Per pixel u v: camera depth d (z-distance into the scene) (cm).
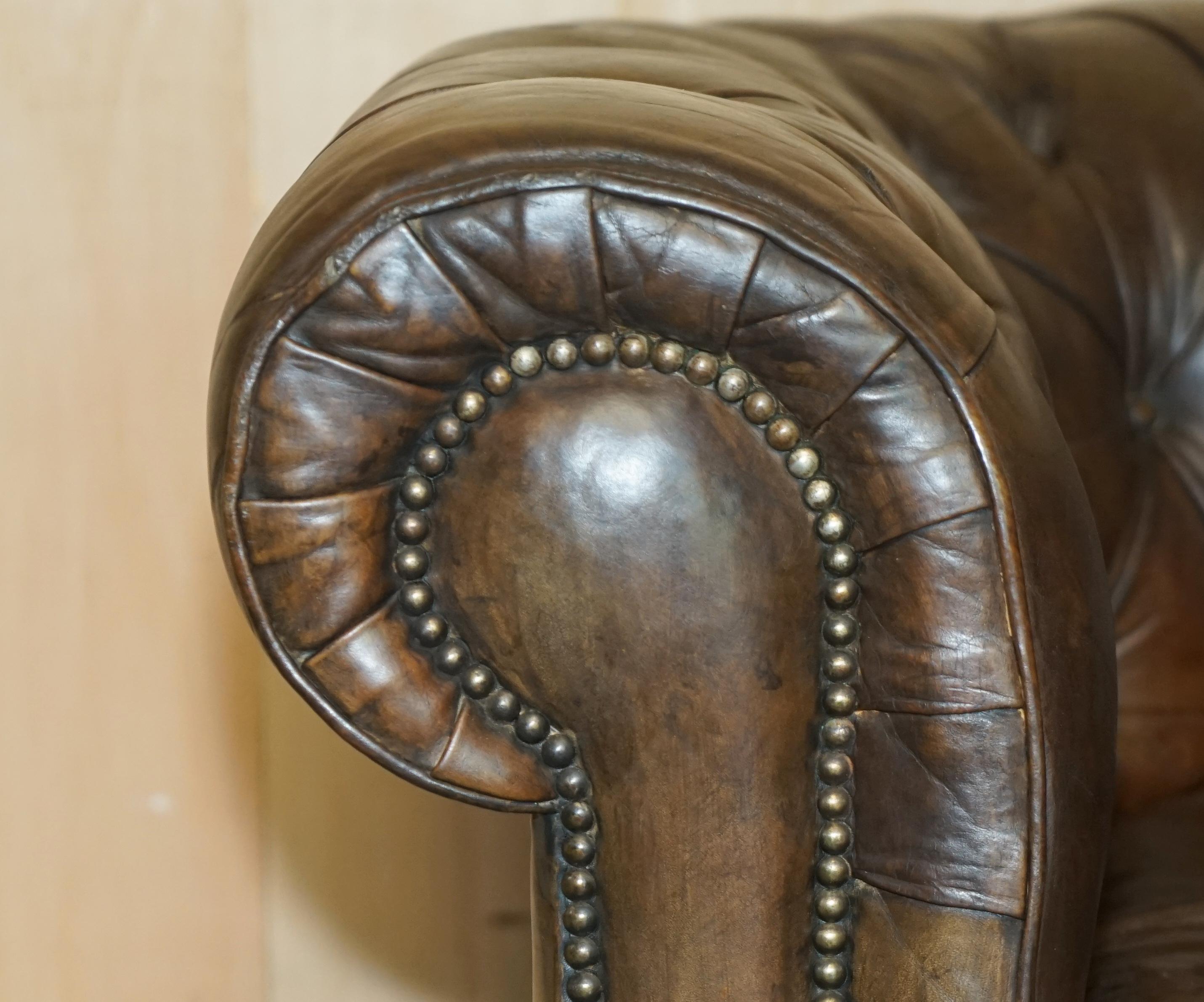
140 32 136
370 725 87
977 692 85
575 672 87
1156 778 112
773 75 102
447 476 86
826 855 87
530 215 83
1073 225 114
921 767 86
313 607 85
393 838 151
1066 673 85
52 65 134
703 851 87
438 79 92
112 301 138
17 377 138
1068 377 112
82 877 146
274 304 83
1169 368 116
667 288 84
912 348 84
